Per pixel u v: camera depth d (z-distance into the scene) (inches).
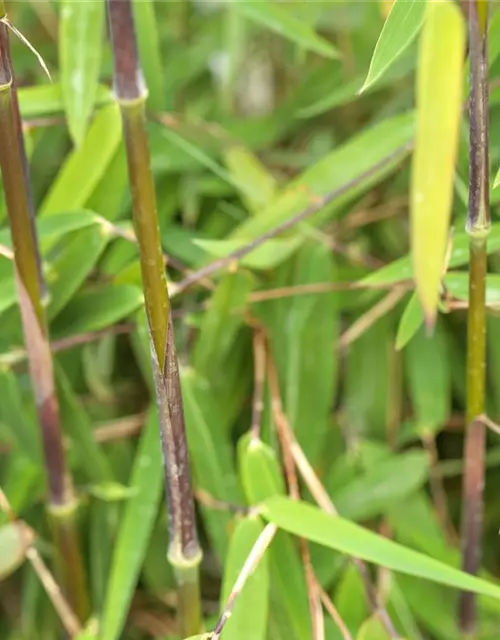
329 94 17.3
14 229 12.8
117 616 13.9
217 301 15.4
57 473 14.4
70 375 17.2
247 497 14.4
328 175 15.7
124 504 16.5
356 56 17.9
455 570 12.4
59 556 14.9
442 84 9.1
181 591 13.3
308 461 15.7
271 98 20.1
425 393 16.6
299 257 16.4
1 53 11.8
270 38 19.3
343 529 12.9
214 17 18.8
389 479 15.6
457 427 17.4
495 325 16.6
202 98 19.0
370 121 18.1
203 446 14.8
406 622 14.8
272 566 13.8
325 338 16.2
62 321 15.1
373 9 17.4
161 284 11.5
